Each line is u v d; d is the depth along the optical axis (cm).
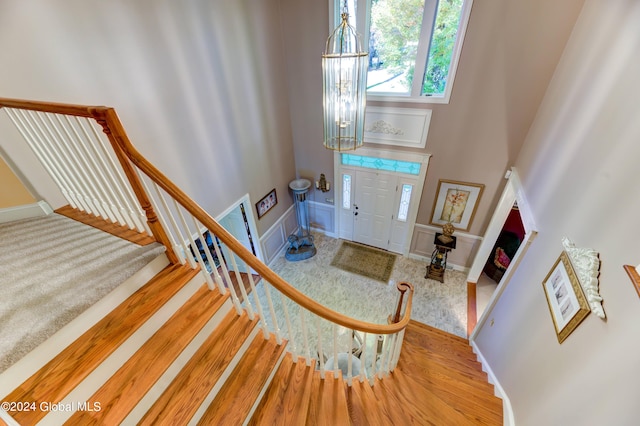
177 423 133
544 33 276
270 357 178
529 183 282
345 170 485
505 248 466
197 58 285
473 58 317
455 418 199
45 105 138
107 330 138
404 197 462
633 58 149
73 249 170
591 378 126
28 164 201
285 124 461
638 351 101
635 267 114
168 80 262
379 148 429
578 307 148
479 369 284
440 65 344
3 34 168
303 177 531
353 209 522
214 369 156
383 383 219
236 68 336
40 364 120
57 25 186
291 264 508
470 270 450
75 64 200
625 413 99
